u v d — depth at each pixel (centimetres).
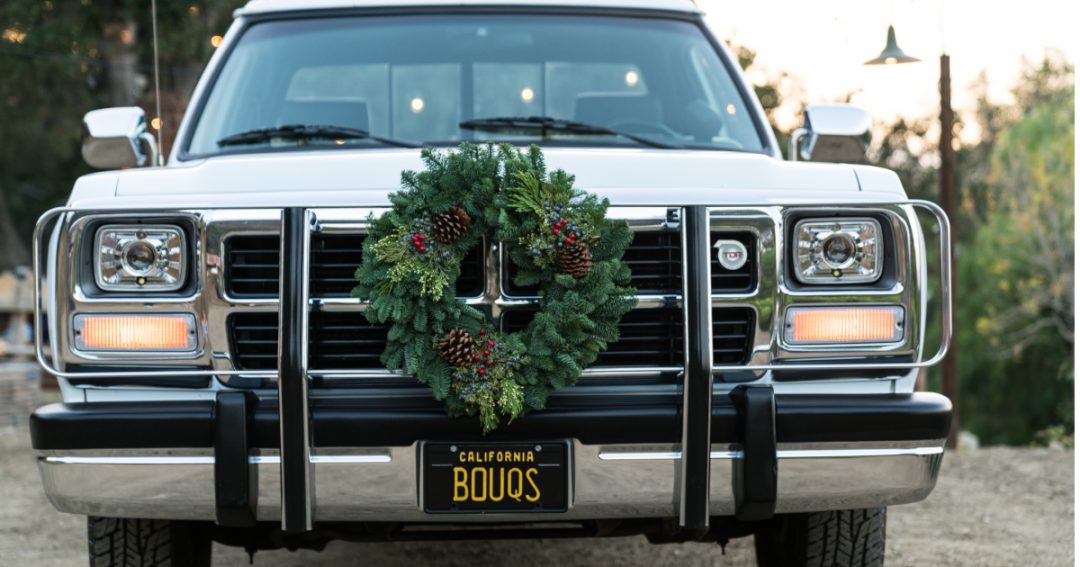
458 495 304
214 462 302
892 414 310
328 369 307
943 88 980
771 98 1425
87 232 313
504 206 302
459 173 306
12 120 1405
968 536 567
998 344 2442
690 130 428
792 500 312
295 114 427
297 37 449
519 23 450
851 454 311
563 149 350
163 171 333
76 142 1833
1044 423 2475
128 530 354
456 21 450
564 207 304
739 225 315
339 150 406
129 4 1117
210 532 370
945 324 316
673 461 307
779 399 311
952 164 984
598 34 450
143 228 313
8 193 2406
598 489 306
